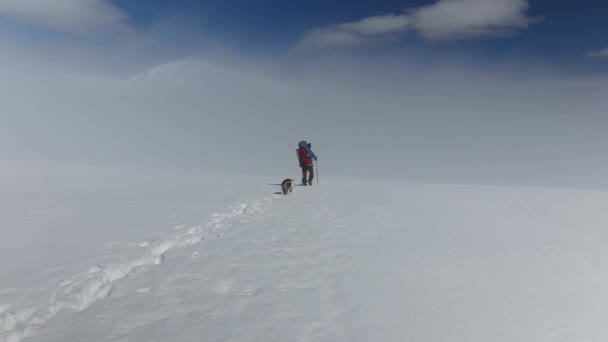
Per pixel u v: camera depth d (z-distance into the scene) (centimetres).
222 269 539
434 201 1190
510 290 450
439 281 480
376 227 800
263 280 492
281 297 436
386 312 393
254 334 351
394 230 770
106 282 517
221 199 1290
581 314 388
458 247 639
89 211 1039
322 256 593
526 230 768
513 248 632
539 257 581
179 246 689
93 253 629
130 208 1090
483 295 436
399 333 349
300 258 585
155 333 358
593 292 445
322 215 952
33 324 387
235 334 351
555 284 470
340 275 506
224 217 973
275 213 998
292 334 349
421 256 588
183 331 360
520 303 414
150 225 850
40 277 514
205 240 714
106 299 439
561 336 345
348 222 857
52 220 909
